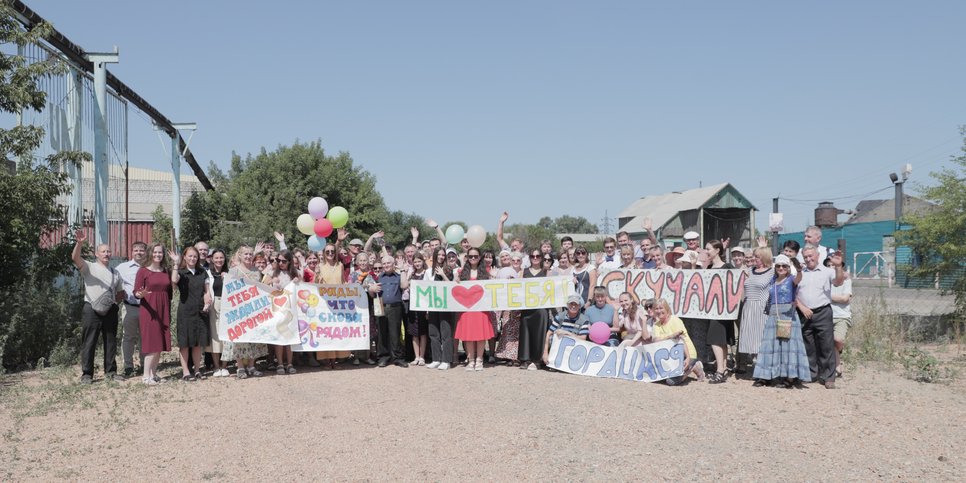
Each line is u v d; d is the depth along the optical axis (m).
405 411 8.03
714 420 7.62
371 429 7.27
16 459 6.38
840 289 10.09
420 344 11.55
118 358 12.27
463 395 8.90
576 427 7.30
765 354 9.45
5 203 12.00
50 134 15.30
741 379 10.14
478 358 10.97
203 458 6.38
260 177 41.53
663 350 9.73
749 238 50.28
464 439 6.88
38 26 13.32
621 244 11.80
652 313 9.87
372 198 44.84
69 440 6.99
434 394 8.98
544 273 11.35
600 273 11.44
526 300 10.89
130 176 41.56
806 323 9.62
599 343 10.52
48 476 5.93
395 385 9.61
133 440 6.96
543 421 7.54
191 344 10.05
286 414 7.95
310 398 8.80
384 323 11.48
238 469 6.07
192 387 9.56
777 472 5.93
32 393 9.28
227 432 7.21
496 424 7.42
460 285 10.91
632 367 10.07
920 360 10.38
